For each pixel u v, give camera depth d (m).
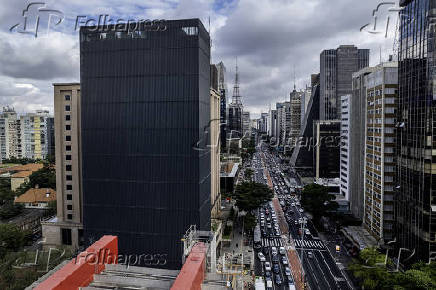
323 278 58.31
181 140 51.53
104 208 53.25
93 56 53.06
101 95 53.06
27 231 72.62
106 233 53.28
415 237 53.12
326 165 130.25
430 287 39.81
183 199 51.56
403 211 57.81
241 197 81.19
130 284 17.16
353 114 86.50
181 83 51.34
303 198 86.94
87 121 53.41
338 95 186.88
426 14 50.25
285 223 90.88
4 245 58.25
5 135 177.62
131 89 52.41
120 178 52.84
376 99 69.62
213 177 79.06
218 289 17.17
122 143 52.69
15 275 41.69
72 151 69.94
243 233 82.88
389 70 65.50
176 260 51.50
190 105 51.25
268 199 85.56
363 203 78.19
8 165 162.12
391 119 65.56
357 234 72.69
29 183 113.19
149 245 52.25
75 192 70.38
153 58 51.84
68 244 69.94
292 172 164.00
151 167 52.19
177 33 51.25
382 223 66.44
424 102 50.56
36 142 177.75
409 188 55.53
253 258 67.00
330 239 78.81
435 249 49.72
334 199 87.12
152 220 52.19
